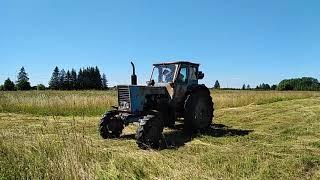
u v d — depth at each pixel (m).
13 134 8.73
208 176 5.93
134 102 9.19
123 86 9.36
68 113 16.64
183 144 8.66
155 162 6.63
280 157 7.27
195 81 10.93
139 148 8.24
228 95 26.91
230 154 7.41
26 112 16.70
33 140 7.67
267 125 11.84
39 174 5.60
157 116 8.56
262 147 8.22
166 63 10.51
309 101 19.52
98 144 8.49
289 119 12.98
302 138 9.36
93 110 17.22
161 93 9.91
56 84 108.38
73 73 109.69
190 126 10.30
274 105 18.48
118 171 6.05
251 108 17.64
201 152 7.73
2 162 6.14
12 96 20.52
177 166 6.43
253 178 5.90
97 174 5.77
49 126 11.47
